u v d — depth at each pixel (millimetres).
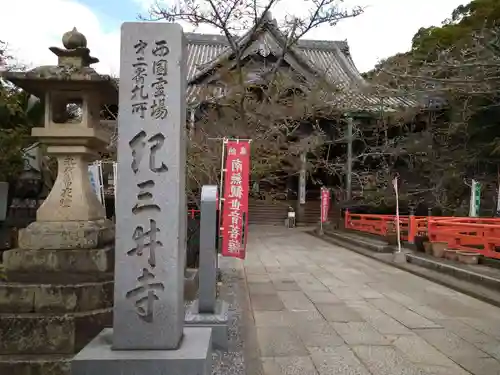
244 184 7594
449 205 19609
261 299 7395
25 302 4027
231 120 9000
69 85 4629
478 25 16672
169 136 3266
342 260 12414
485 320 6062
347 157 21812
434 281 9031
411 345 4957
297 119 10953
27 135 7141
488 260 9523
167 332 3111
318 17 8148
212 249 5113
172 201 3230
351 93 13055
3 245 8117
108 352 3039
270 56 13625
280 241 17828
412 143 20312
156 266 3168
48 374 3654
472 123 19062
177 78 3305
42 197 9312
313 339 5172
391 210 22531
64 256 4348
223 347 4652
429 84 9766
